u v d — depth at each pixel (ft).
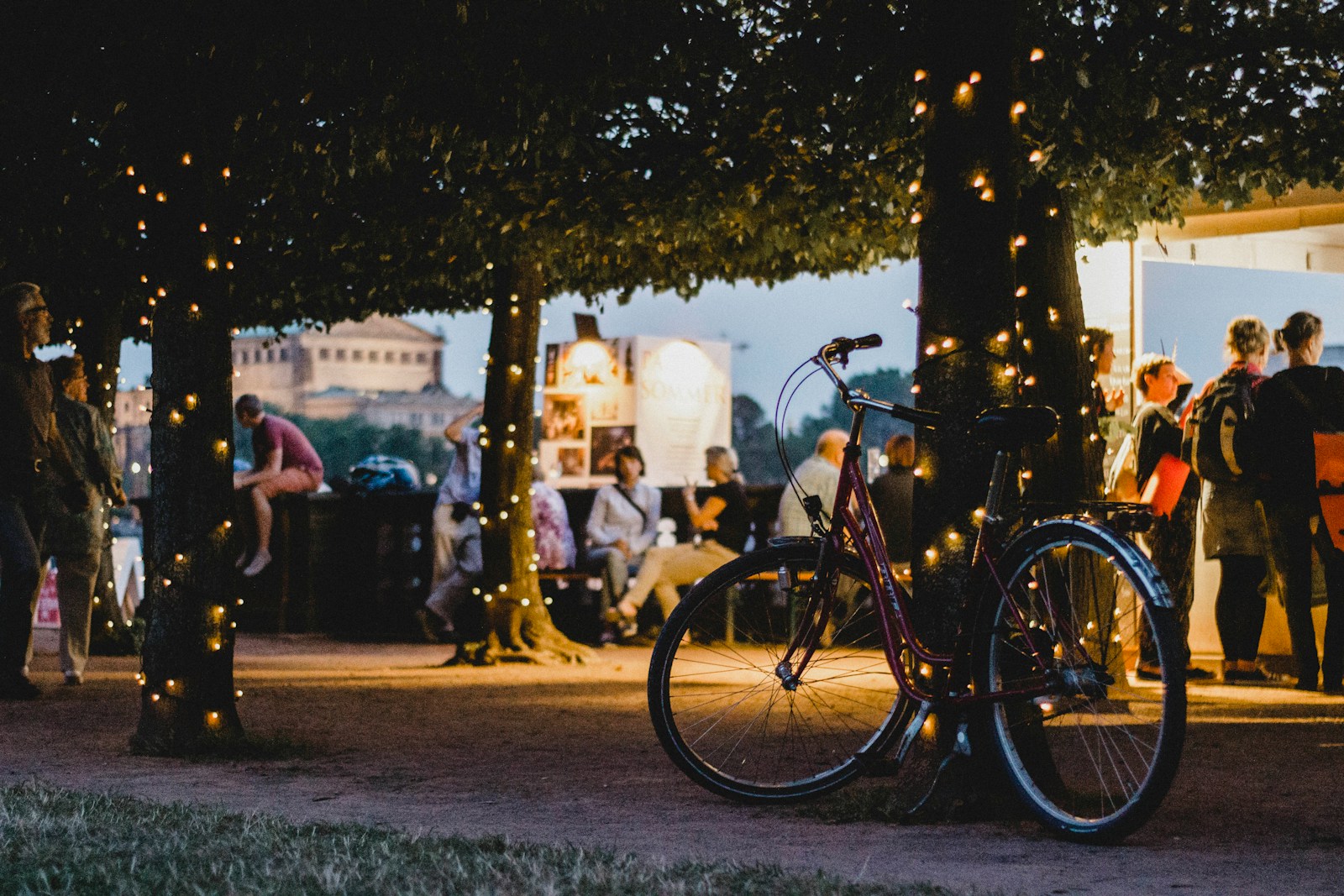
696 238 29.58
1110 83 21.88
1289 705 26.17
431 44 22.33
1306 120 22.70
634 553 43.57
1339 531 28.35
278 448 50.26
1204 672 32.01
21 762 19.38
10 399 26.96
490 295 37.17
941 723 15.39
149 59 20.72
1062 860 12.84
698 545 42.70
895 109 23.58
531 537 36.60
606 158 26.30
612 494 43.80
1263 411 29.12
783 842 13.70
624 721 23.66
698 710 16.65
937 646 15.48
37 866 11.45
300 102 23.53
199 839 12.74
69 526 29.76
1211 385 30.76
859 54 22.77
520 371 35.94
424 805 15.80
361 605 49.88
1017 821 14.88
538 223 27.58
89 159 27.32
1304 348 29.04
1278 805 15.66
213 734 20.13
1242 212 34.63
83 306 34.42
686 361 51.39
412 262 32.60
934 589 15.55
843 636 16.40
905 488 35.32
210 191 20.94
